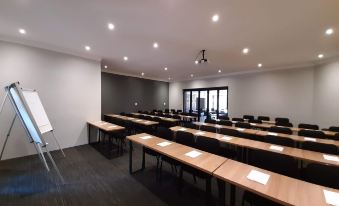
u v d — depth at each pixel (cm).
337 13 245
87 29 317
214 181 296
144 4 231
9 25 303
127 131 508
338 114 468
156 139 301
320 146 258
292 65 598
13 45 369
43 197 235
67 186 265
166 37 349
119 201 229
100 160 377
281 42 370
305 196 131
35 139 286
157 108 998
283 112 628
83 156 400
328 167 167
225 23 284
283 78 629
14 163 347
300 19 266
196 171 226
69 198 233
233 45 392
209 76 868
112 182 280
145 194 247
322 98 523
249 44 385
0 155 337
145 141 287
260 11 244
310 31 311
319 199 128
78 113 480
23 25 303
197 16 262
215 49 423
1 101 354
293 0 216
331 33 318
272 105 655
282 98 630
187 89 986
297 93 596
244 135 363
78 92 479
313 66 561
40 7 243
